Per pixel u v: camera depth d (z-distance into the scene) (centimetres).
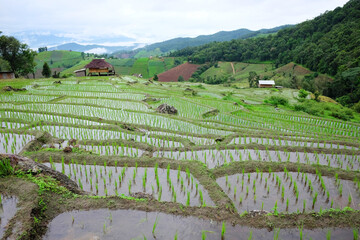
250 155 1010
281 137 1321
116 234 464
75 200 555
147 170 814
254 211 552
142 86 4000
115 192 666
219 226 499
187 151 1053
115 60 14900
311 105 3625
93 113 1792
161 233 473
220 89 5444
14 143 1038
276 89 5847
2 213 479
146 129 1432
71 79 4341
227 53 12712
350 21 9062
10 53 4894
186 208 549
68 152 895
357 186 749
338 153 1053
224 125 1748
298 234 486
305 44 9612
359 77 5453
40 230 465
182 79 9531
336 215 536
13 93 2541
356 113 4000
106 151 979
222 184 749
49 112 1633
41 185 565
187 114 2073
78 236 457
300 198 672
